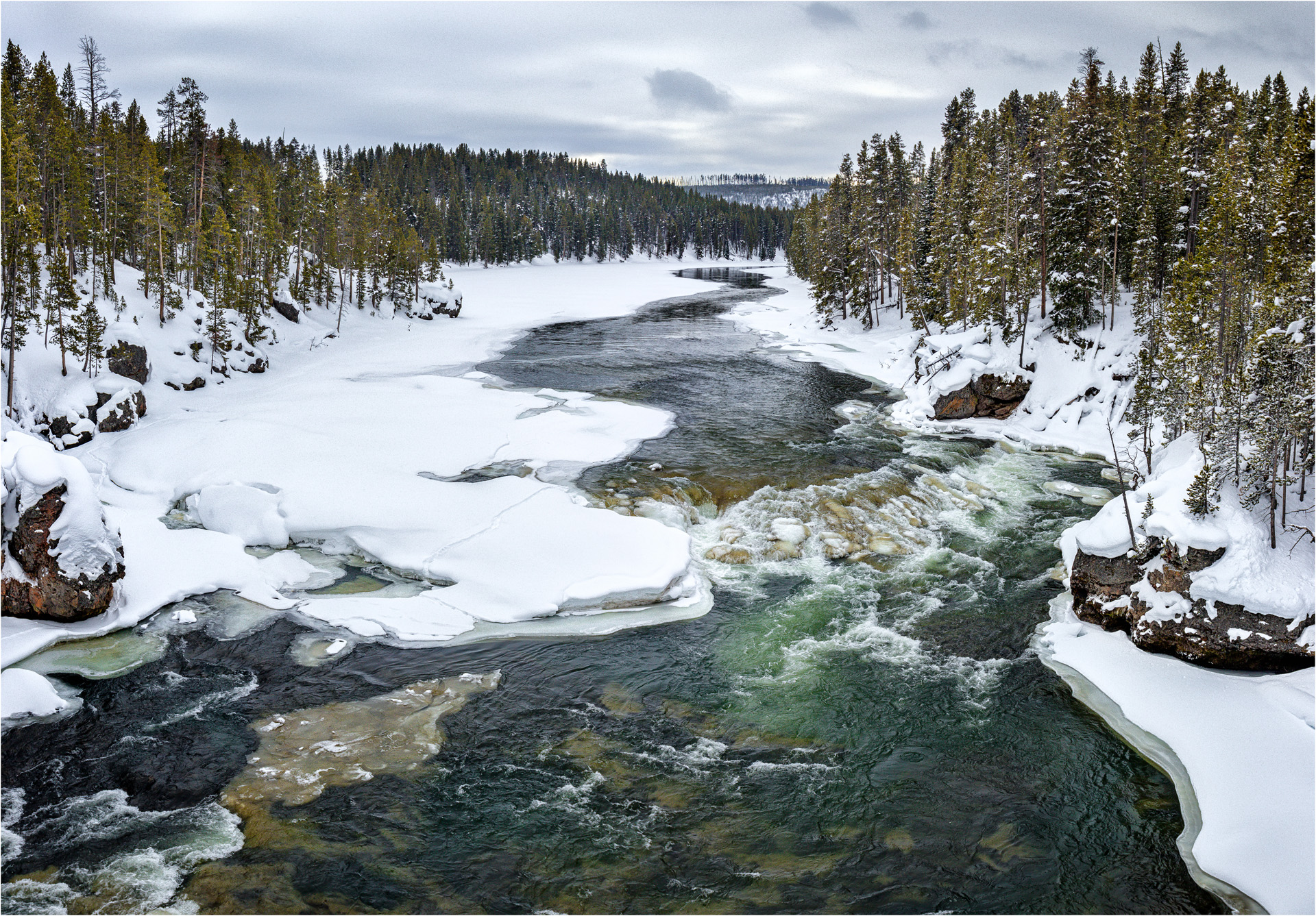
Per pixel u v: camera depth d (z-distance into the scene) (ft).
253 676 57.06
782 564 76.79
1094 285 140.87
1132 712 52.06
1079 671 57.31
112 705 53.26
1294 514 60.49
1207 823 41.91
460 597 68.85
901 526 84.84
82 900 36.91
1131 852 40.42
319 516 79.61
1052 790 45.19
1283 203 113.60
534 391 149.28
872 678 57.00
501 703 54.13
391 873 39.01
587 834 41.86
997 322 152.35
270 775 46.34
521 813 43.37
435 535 77.66
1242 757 45.60
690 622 65.77
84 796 44.52
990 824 42.55
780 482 95.40
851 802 44.24
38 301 135.03
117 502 86.43
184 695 54.65
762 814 43.39
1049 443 120.37
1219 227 113.39
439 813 43.42
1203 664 55.16
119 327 137.28
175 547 74.49
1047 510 90.79
